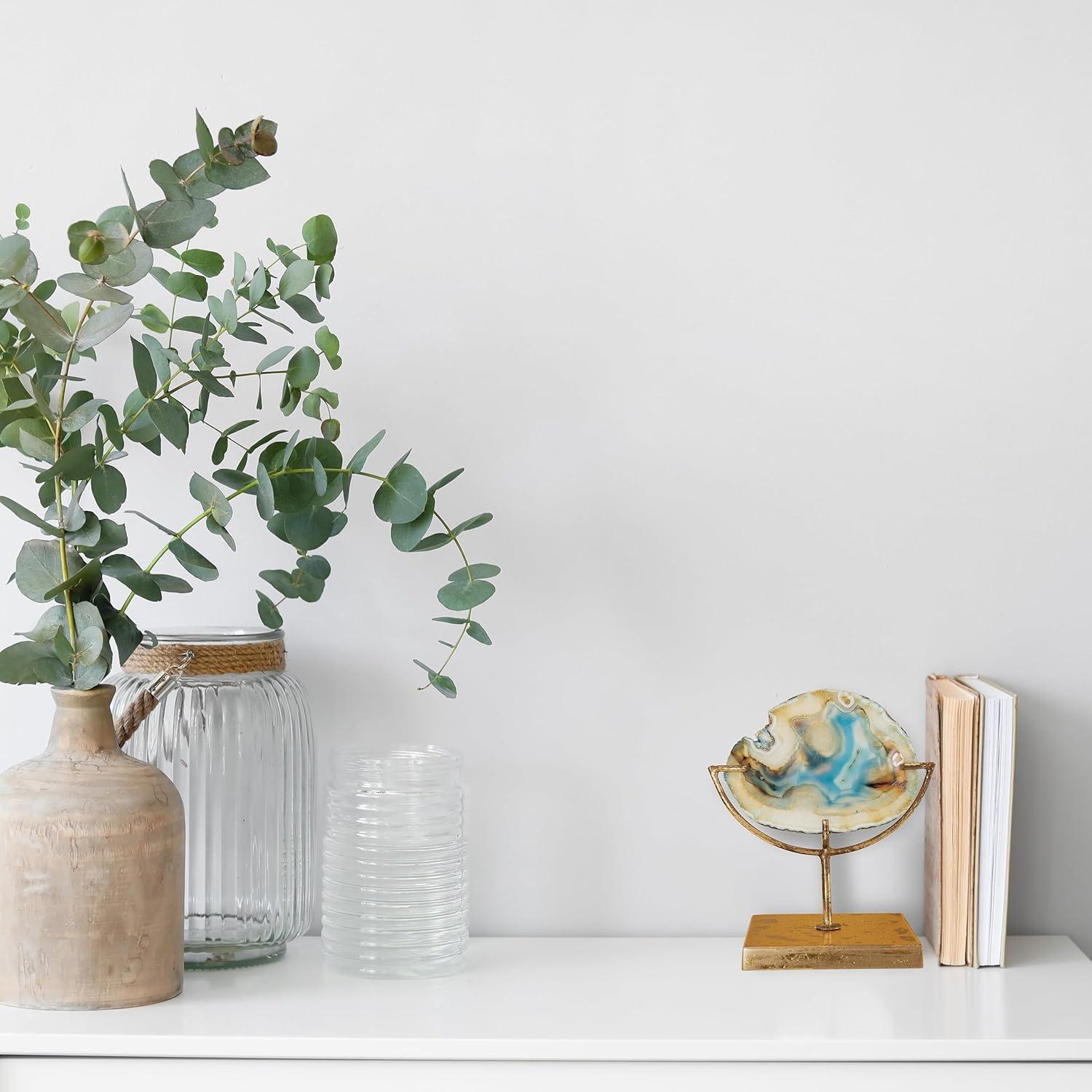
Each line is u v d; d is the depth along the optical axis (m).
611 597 1.27
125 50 1.27
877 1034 0.98
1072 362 1.25
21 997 1.01
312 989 1.08
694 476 1.26
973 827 1.14
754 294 1.26
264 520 1.23
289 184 1.27
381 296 1.27
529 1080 0.98
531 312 1.27
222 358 1.08
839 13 1.26
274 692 1.16
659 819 1.27
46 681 1.03
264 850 1.15
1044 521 1.25
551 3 1.26
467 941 1.18
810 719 1.25
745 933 1.27
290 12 1.27
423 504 1.08
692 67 1.26
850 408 1.26
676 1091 0.97
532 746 1.27
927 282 1.25
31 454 1.03
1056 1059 0.96
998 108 1.25
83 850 1.00
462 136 1.27
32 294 0.97
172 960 1.04
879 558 1.26
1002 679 1.25
